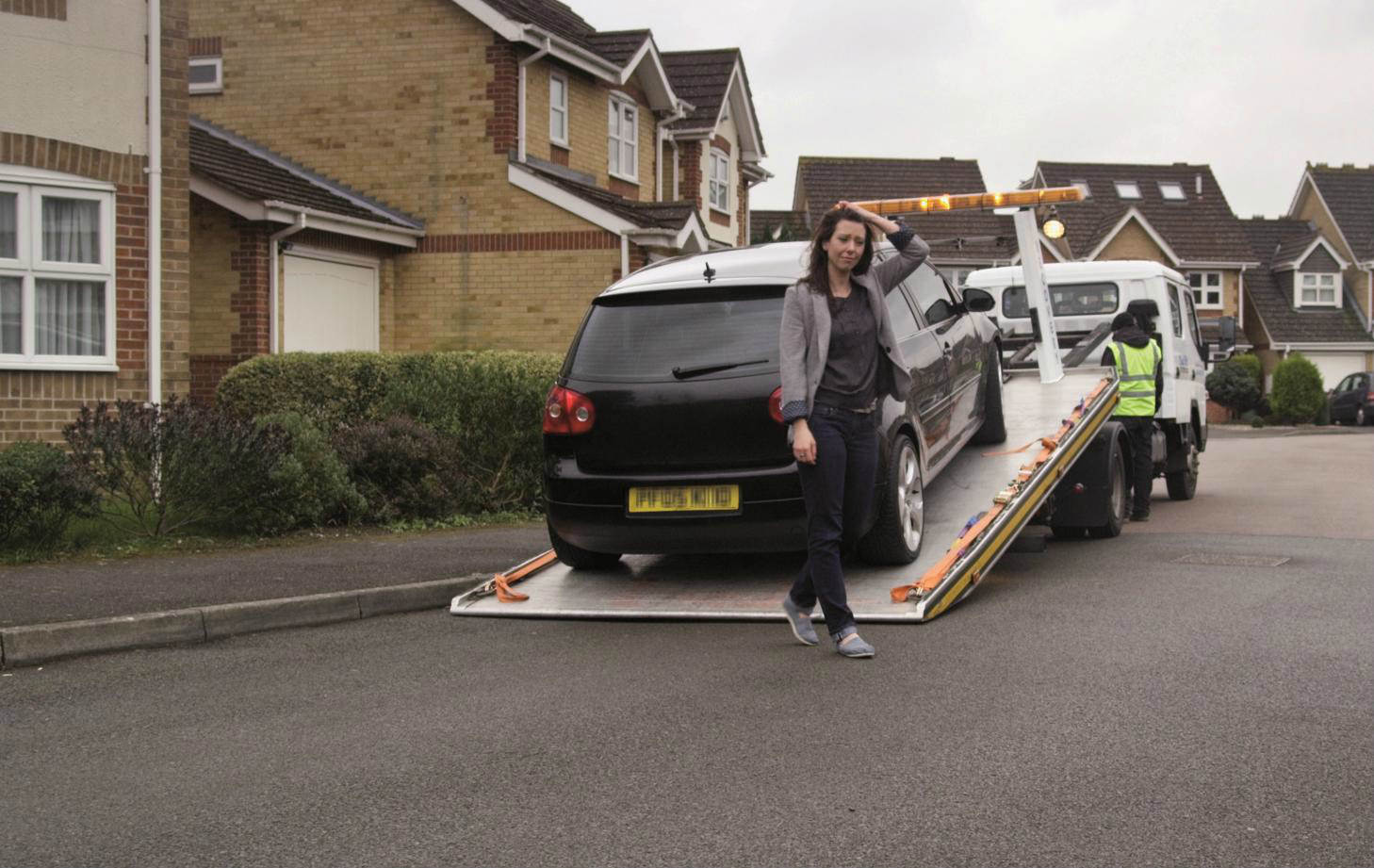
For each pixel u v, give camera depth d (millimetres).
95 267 12242
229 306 18203
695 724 5238
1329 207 57125
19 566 8695
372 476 11898
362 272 20234
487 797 4367
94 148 12227
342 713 5516
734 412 7406
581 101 23062
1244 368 50375
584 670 6234
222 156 19703
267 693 5910
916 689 5742
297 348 18844
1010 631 6992
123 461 9938
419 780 4562
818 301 6266
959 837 3941
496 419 12703
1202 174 55531
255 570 8711
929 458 8484
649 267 8445
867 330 6359
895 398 6570
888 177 53594
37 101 11922
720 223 30578
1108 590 8430
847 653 6344
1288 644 6711
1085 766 4625
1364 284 55281
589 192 20469
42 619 6863
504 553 9812
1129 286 14289
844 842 3906
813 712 5375
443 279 20750
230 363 18219
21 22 11828
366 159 21109
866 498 6527
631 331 7758
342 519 11383
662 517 7492
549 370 12938
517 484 12648
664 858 3799
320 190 20328
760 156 32375
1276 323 54594
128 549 9547
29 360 11938
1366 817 4105
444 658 6598
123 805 4344
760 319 7555
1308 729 5094
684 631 7109
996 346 10258
